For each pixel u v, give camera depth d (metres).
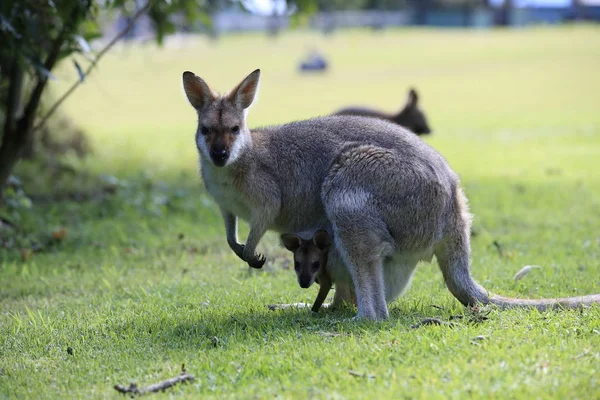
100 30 19.67
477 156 30.92
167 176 25.09
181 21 22.73
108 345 9.92
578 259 14.47
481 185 23.77
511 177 25.47
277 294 12.48
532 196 21.64
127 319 11.04
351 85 64.62
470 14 135.88
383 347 8.70
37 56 15.81
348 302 11.47
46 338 10.41
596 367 7.73
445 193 10.83
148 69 79.44
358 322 10.04
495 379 7.50
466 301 10.99
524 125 41.44
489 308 10.35
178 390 8.05
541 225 18.03
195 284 13.34
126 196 20.42
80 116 50.50
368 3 137.00
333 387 7.68
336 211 10.71
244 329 10.25
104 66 82.56
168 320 10.77
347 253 10.61
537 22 154.12
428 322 9.77
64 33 15.99
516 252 15.36
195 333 10.14
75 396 8.13
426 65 78.31
